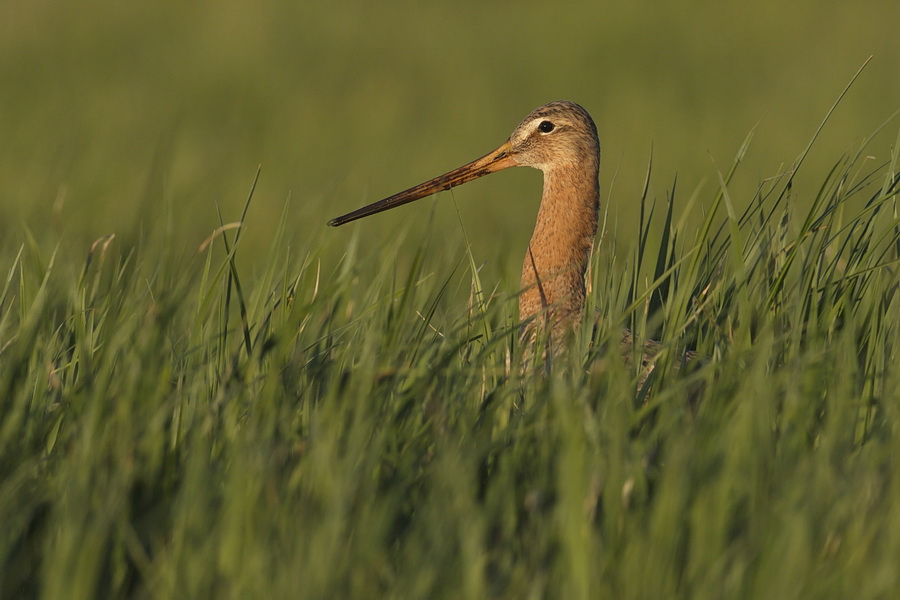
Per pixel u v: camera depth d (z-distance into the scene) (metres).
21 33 43.16
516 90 37.16
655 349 10.77
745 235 14.54
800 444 7.89
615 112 33.34
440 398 8.70
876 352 9.46
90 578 6.57
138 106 33.53
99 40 42.81
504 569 7.02
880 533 7.25
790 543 6.79
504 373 9.40
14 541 7.03
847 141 29.05
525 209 24.02
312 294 10.48
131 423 7.68
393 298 9.27
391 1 53.22
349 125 32.22
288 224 19.33
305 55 41.72
